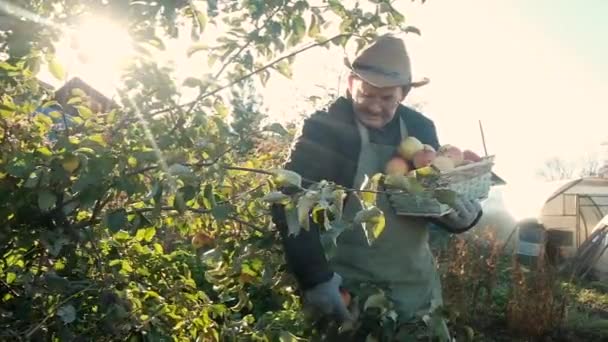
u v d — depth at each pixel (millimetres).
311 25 2365
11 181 1929
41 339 1981
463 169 2490
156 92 2072
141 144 2039
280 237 2455
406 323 2275
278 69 2381
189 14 2152
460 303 7707
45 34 1904
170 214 2445
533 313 8352
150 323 2346
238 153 2602
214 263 2684
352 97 2594
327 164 2463
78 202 1957
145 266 2582
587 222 16453
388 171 2494
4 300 2100
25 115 2135
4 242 1968
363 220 1894
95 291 2143
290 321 2621
